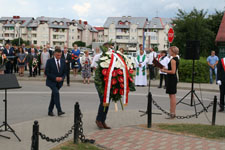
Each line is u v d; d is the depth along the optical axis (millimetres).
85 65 17125
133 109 9875
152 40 96375
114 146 5738
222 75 9828
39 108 9773
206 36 32500
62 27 109562
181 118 8164
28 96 12172
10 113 8969
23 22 111875
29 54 19281
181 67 18625
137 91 14711
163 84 17594
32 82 17203
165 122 7938
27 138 6270
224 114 9461
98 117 7094
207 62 18844
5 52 18469
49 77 8477
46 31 108438
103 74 6629
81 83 17578
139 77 16938
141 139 6207
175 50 8336
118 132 6758
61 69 8570
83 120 7988
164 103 11453
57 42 110188
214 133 6656
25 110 9430
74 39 112000
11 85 6168
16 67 21703
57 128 7090
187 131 6816
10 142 5977
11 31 111062
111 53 6793
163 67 8328
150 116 7203
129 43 95500
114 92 6672
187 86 16500
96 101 11430
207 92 15352
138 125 7480
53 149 5449
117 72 6602
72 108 9867
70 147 5582
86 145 5730
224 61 9844
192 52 10305
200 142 6020
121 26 100062
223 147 5723
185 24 32531
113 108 10031
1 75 6141
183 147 5707
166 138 6285
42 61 18969
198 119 8477
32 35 109438
